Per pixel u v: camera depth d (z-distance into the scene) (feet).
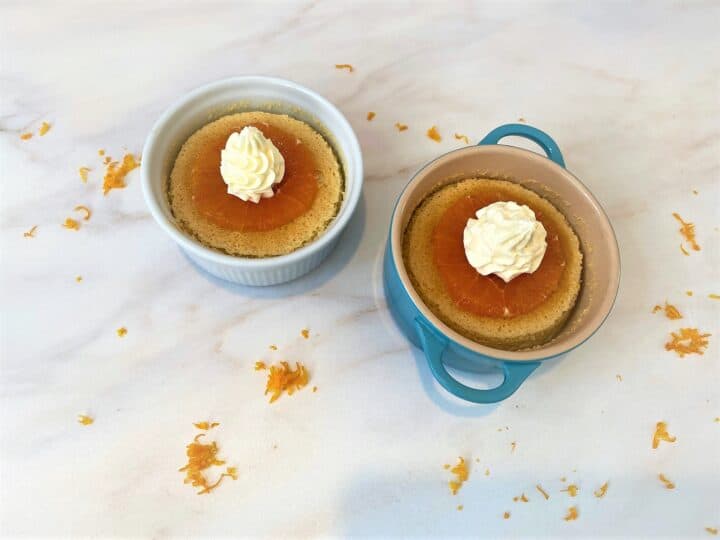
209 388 0.82
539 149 1.00
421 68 1.04
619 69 1.07
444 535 0.76
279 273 0.80
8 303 0.85
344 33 1.06
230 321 0.86
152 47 1.03
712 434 0.84
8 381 0.80
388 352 0.86
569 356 0.87
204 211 0.79
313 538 0.75
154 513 0.75
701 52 1.09
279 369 0.82
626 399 0.85
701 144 1.02
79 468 0.77
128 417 0.79
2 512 0.74
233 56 1.03
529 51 1.07
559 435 0.83
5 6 1.04
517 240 0.72
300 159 0.83
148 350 0.83
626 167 0.99
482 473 0.80
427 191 0.82
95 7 1.05
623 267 0.92
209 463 0.77
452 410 0.83
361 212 0.94
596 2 1.12
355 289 0.89
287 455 0.79
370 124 0.99
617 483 0.81
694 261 0.93
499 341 0.76
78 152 0.95
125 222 0.91
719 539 0.78
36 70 1.00
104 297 0.86
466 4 1.10
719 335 0.89
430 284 0.77
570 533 0.78
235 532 0.75
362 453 0.80
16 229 0.89
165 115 0.80
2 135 0.95
